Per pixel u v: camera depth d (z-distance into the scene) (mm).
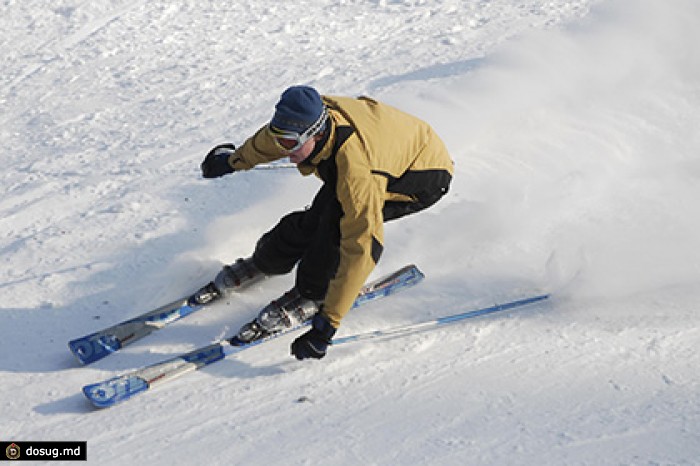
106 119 26594
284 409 11844
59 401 12391
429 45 31453
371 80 27484
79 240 17359
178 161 22047
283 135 11695
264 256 14547
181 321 14602
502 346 13312
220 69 31062
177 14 37938
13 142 25125
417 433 10883
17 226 18656
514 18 33969
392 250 16484
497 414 11242
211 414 11836
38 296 15289
